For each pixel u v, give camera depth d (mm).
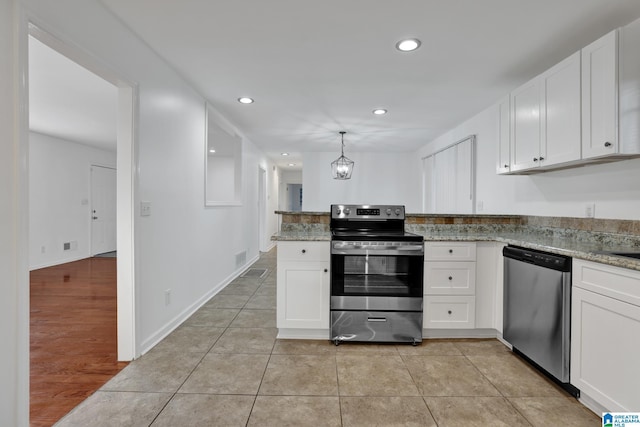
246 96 3365
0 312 1332
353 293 2506
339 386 1918
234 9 1885
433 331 2650
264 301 3576
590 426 1579
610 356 1540
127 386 1889
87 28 1746
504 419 1628
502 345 2510
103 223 6578
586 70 1935
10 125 1352
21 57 1378
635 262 1410
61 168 5625
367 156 6961
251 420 1604
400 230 2875
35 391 1834
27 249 1422
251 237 5867
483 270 2582
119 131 2164
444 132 4926
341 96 3334
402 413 1672
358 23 2016
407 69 2672
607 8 1832
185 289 3023
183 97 2936
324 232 2879
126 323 2188
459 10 1870
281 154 7215
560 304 1829
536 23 1992
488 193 3648
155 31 2131
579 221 2391
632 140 1764
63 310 3225
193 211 3203
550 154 2225
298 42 2258
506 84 2979
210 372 2057
